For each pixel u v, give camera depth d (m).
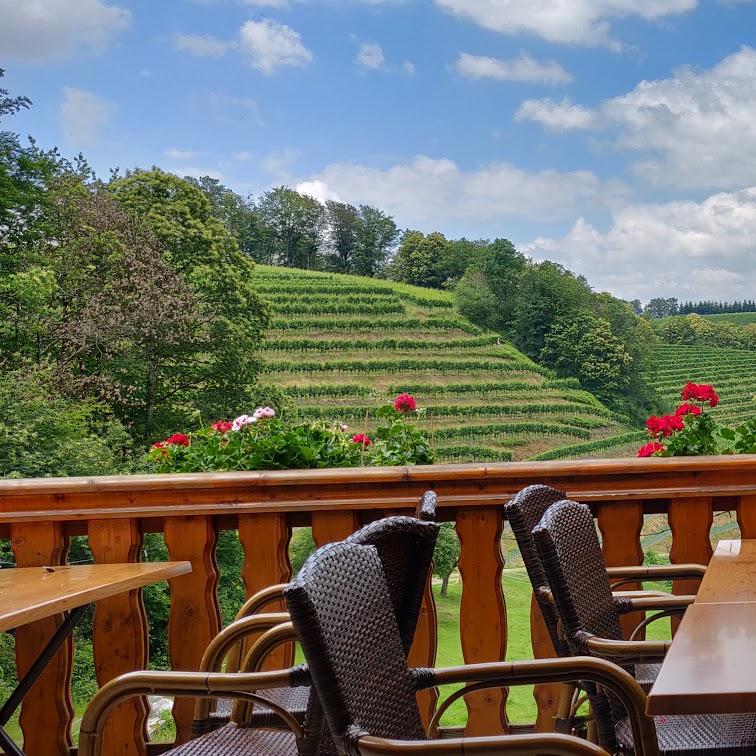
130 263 27.25
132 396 27.86
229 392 31.47
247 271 34.09
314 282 67.75
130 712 2.56
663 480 2.56
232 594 15.29
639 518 2.61
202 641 2.58
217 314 31.55
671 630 2.61
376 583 1.47
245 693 1.58
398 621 1.63
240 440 3.35
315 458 3.15
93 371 26.23
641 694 1.54
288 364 59.25
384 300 67.69
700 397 3.27
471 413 57.84
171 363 29.19
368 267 80.00
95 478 2.54
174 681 1.61
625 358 62.50
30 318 24.25
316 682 1.25
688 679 1.20
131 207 33.59
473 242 76.44
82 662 13.56
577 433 58.25
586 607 1.86
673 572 2.22
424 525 1.65
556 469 2.51
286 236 79.69
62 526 2.65
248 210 78.62
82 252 26.94
